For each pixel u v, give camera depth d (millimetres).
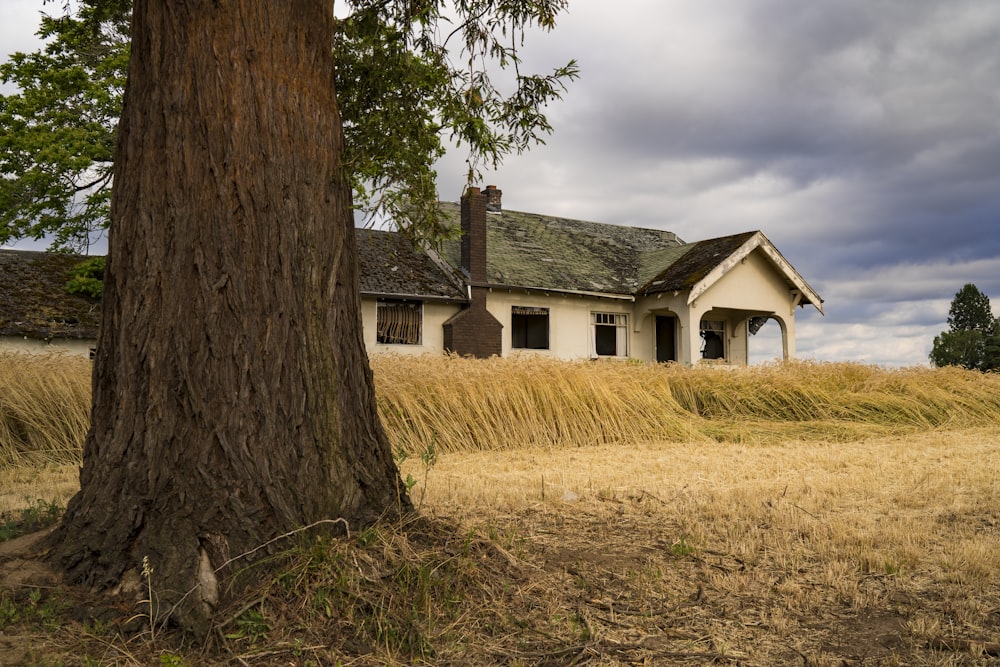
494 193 27875
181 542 3469
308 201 4195
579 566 4297
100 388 3979
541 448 10898
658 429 12180
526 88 5914
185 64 3969
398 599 3465
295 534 3693
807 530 5195
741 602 3840
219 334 3822
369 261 22344
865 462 8781
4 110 19281
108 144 19469
